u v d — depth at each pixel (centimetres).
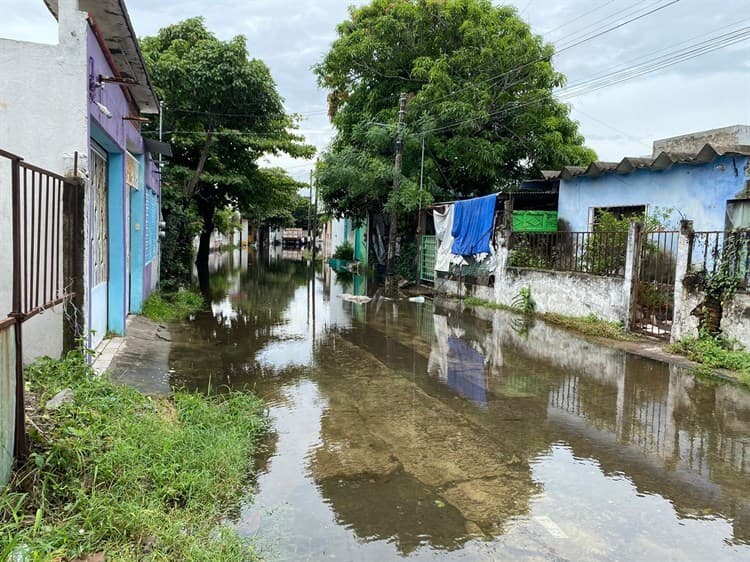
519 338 986
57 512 316
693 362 790
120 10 648
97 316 735
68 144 552
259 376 697
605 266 1078
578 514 368
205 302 1420
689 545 333
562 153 1714
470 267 1543
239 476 402
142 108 1025
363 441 488
